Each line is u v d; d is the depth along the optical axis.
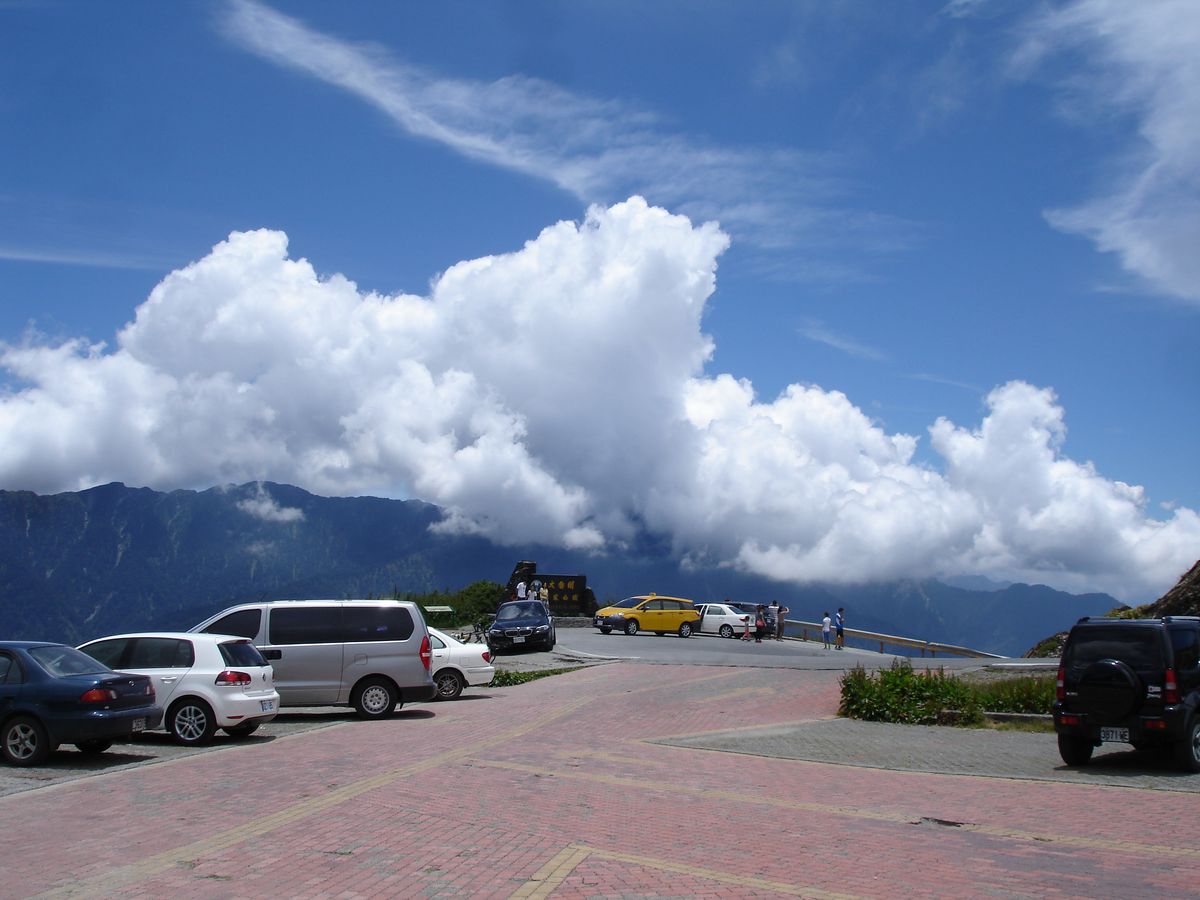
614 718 19.56
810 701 22.38
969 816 10.93
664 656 35.44
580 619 51.44
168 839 9.16
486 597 53.72
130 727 13.83
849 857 8.95
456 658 23.44
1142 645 13.86
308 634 19.48
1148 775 13.60
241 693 15.92
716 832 9.95
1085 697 13.95
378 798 11.19
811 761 14.93
